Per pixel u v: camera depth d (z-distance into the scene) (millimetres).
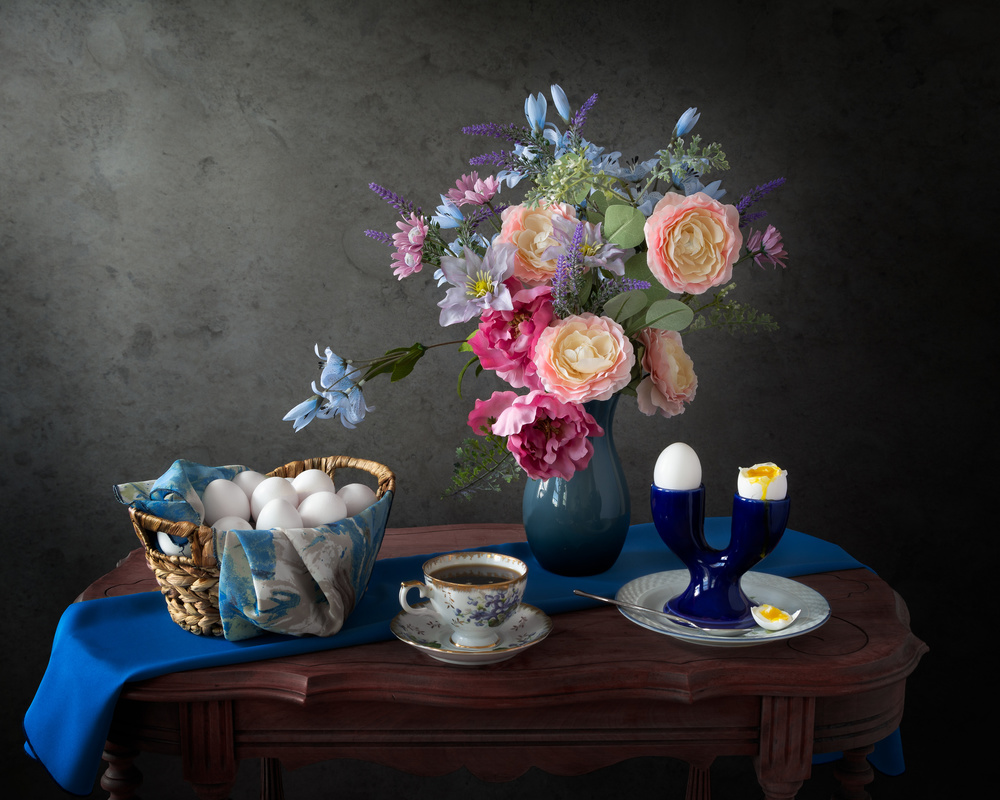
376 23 1444
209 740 765
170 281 1449
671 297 979
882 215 1532
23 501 1454
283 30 1428
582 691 758
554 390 812
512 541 1243
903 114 1514
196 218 1443
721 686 763
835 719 792
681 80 1495
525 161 978
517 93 1478
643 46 1486
